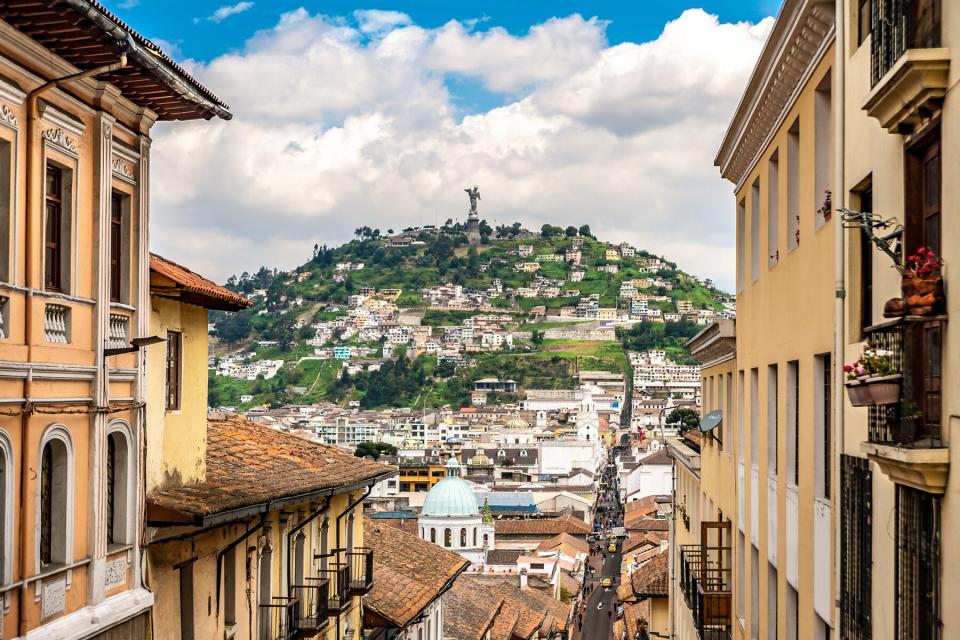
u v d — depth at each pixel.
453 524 139.88
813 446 18.47
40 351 16.00
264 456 29.83
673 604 49.78
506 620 75.75
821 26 17.28
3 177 15.44
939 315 11.52
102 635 17.69
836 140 16.00
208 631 22.94
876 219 14.12
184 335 22.80
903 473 12.18
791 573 20.84
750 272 26.55
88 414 17.42
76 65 16.95
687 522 45.53
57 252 16.98
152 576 20.19
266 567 27.12
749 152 25.67
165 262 22.48
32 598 15.86
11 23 15.15
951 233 11.41
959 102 11.18
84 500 17.38
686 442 46.44
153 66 17.28
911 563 12.53
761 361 24.56
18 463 15.58
